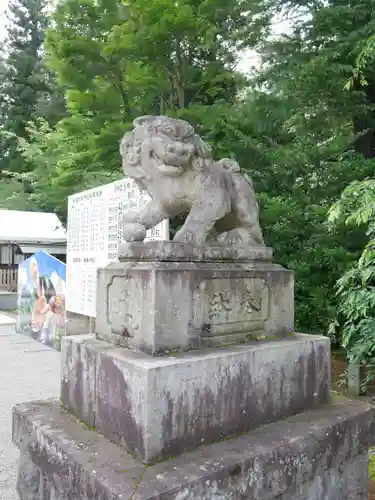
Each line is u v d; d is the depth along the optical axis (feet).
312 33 20.48
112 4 17.69
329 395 8.35
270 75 19.83
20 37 75.82
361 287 11.23
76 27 18.75
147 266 6.75
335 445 7.17
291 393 7.54
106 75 18.56
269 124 17.33
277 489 6.18
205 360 6.29
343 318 15.40
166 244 6.89
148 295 6.51
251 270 7.74
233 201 8.21
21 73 71.77
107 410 6.49
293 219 16.31
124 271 7.09
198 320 6.91
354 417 7.61
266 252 8.37
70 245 18.76
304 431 6.83
